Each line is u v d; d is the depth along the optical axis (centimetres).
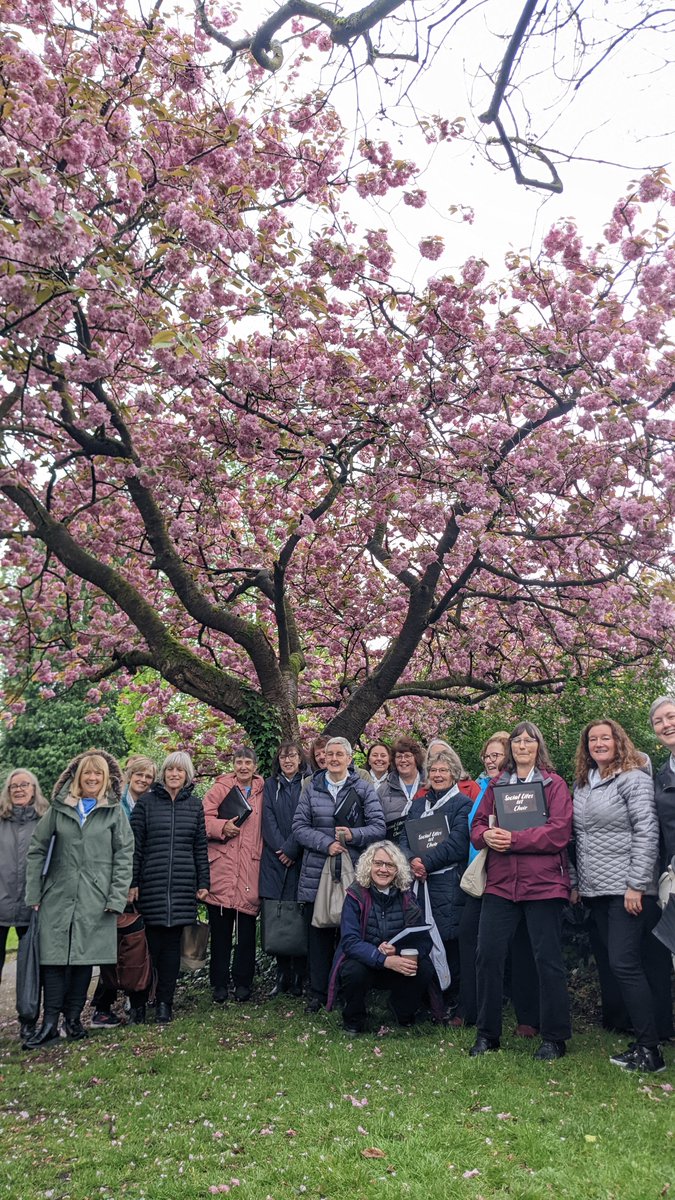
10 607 1020
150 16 660
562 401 736
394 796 681
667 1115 387
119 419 762
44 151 584
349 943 564
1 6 638
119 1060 531
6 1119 447
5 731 2616
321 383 750
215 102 684
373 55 432
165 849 643
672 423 669
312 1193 334
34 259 478
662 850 489
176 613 1068
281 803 700
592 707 722
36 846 586
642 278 666
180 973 830
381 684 883
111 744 2641
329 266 695
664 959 508
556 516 872
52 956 574
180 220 573
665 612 731
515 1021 573
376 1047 528
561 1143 362
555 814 500
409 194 683
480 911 562
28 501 829
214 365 718
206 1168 369
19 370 605
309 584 1055
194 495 854
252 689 877
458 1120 396
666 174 637
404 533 869
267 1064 511
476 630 1002
